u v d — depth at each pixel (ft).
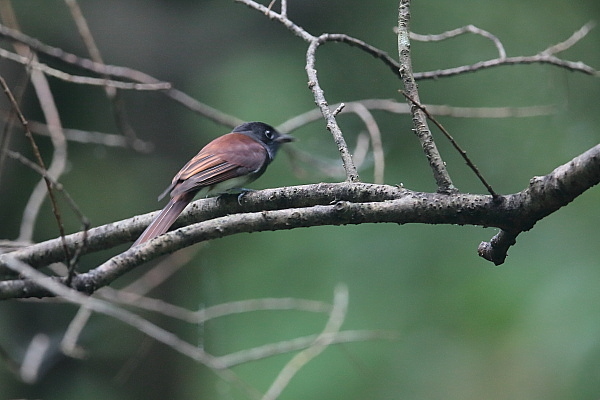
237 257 44.70
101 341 43.24
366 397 38.42
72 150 44.04
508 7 43.42
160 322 43.86
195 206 20.38
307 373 39.32
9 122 23.08
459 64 43.29
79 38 43.73
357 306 40.88
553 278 39.73
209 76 46.55
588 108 41.91
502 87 42.75
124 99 45.52
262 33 46.75
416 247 42.27
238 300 43.01
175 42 46.83
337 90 43.73
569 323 38.01
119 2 46.14
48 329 42.47
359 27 44.80
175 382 43.62
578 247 40.50
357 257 42.60
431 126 42.80
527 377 37.47
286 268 43.16
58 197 42.37
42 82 29.43
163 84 28.43
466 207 16.06
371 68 43.93
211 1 47.11
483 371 38.42
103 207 43.83
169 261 36.76
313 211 16.90
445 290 40.81
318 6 45.29
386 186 17.42
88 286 17.66
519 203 15.71
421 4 43.98
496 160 42.39
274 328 41.57
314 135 42.45
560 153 41.70
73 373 42.80
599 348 36.99
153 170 45.44
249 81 45.50
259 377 39.91
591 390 36.29
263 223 17.20
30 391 41.39
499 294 39.93
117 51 46.06
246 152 25.58
